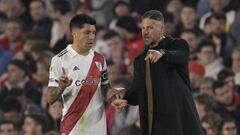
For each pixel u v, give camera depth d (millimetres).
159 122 31297
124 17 51406
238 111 44656
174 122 31172
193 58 48438
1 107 46562
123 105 32031
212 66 48000
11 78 49812
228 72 46000
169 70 31391
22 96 47344
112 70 46906
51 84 32031
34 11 57312
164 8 56094
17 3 59594
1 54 55094
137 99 32156
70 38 52875
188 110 31375
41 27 56750
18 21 58000
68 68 32094
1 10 59906
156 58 30328
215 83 44875
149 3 56094
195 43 49406
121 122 43562
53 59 32188
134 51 50000
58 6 55500
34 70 50031
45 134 42938
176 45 31297
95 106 32344
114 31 50875
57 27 55281
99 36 53062
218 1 53250
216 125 41406
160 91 31297
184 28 51469
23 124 45625
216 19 50531
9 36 55500
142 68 31578
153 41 31344
